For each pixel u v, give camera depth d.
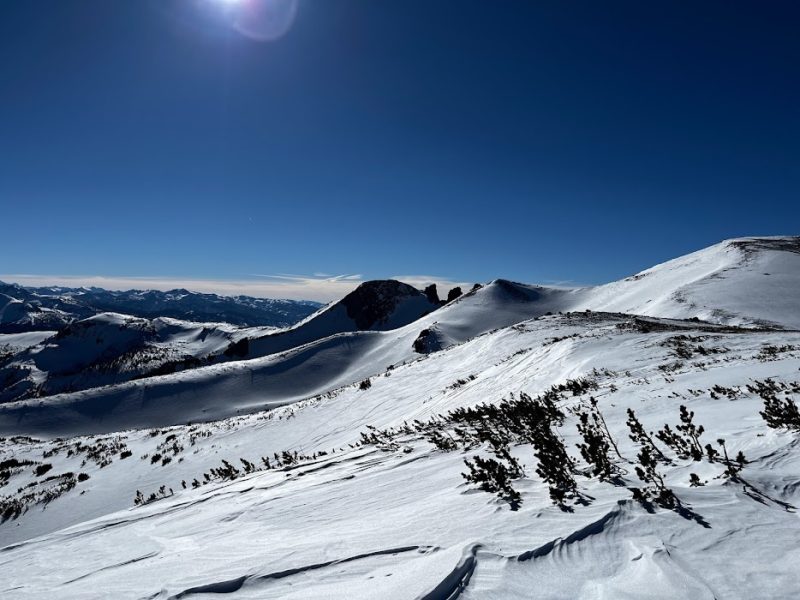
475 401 17.23
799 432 4.21
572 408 8.94
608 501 3.43
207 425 32.22
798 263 59.72
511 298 111.62
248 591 3.16
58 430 55.03
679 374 10.63
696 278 64.38
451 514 3.96
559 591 2.30
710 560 2.42
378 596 2.49
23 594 4.30
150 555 5.03
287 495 7.18
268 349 130.00
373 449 10.12
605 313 39.34
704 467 3.90
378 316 177.00
